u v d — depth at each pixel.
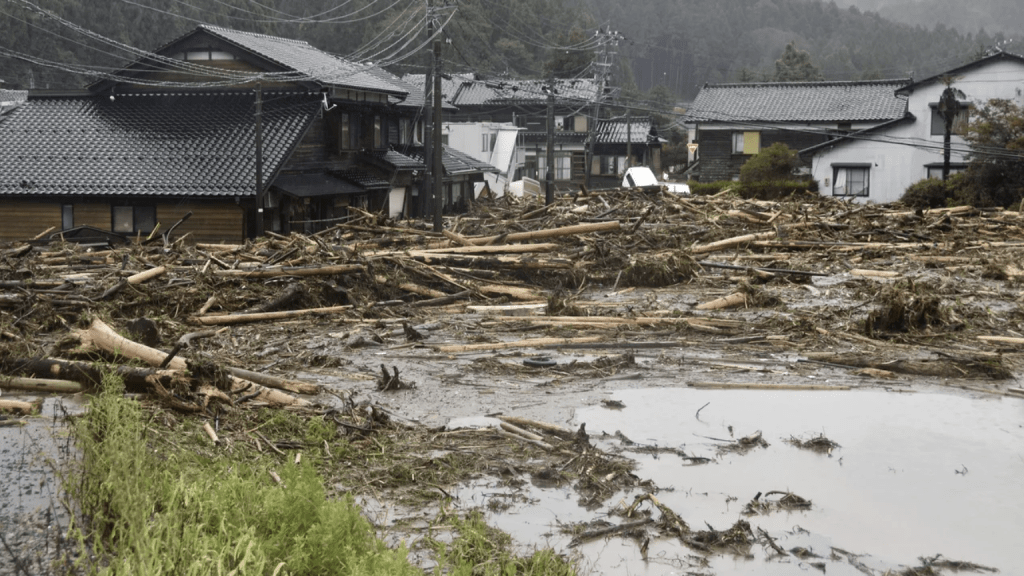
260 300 14.51
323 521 5.23
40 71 51.16
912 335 13.15
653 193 29.72
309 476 6.02
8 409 8.41
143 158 31.39
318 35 74.38
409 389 10.16
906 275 18.45
